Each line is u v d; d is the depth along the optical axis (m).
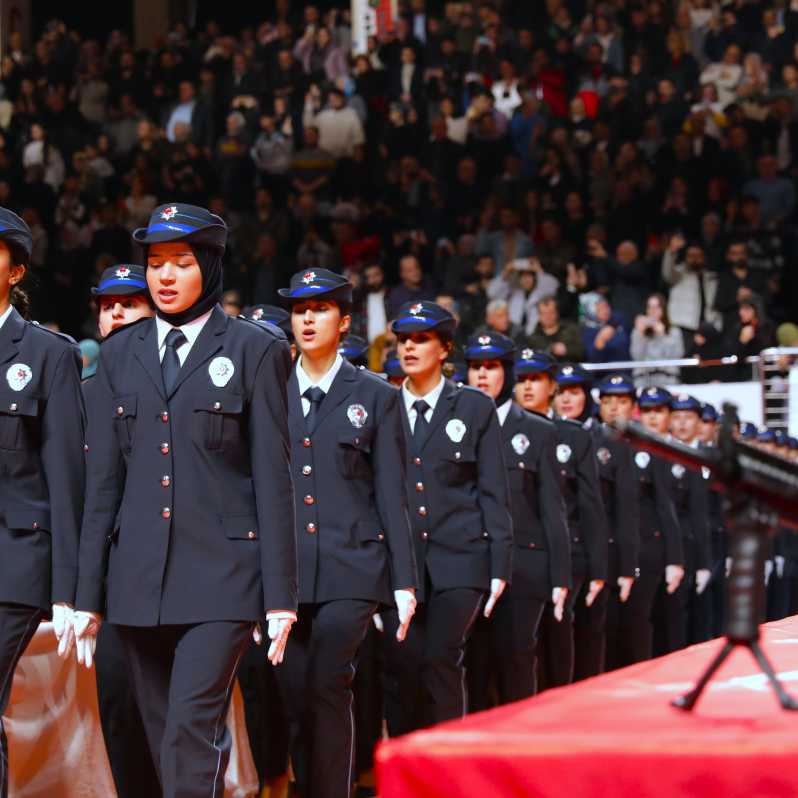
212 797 6.16
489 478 9.91
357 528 8.39
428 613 9.72
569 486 12.33
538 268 23.03
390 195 26.89
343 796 8.24
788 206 24.73
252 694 10.07
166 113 29.92
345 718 8.25
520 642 10.90
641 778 3.17
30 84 30.55
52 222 27.38
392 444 8.52
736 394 20.53
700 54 27.95
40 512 6.53
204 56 31.02
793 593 18.38
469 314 22.66
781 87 26.78
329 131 27.83
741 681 4.00
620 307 22.97
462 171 26.28
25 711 7.97
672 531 14.59
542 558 11.00
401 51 28.59
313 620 8.31
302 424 8.51
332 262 25.08
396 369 11.84
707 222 23.53
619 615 14.37
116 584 6.38
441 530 9.79
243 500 6.41
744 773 3.12
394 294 22.77
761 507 3.56
